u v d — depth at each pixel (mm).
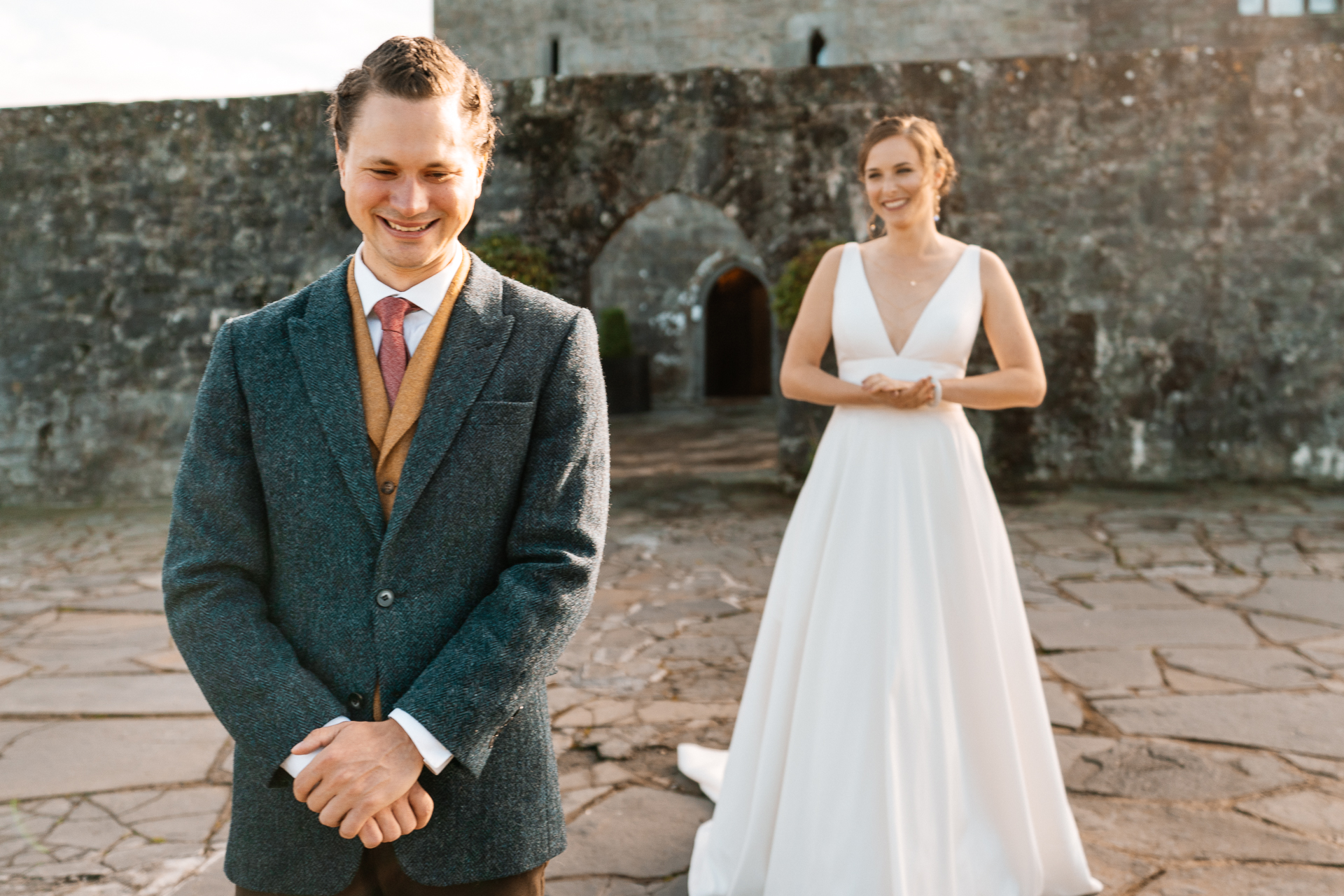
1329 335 7027
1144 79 7043
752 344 19438
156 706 3443
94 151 7633
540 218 7547
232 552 1158
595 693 3459
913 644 1884
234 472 1167
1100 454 7312
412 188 1117
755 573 5191
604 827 2494
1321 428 7082
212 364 1206
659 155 7402
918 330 2072
